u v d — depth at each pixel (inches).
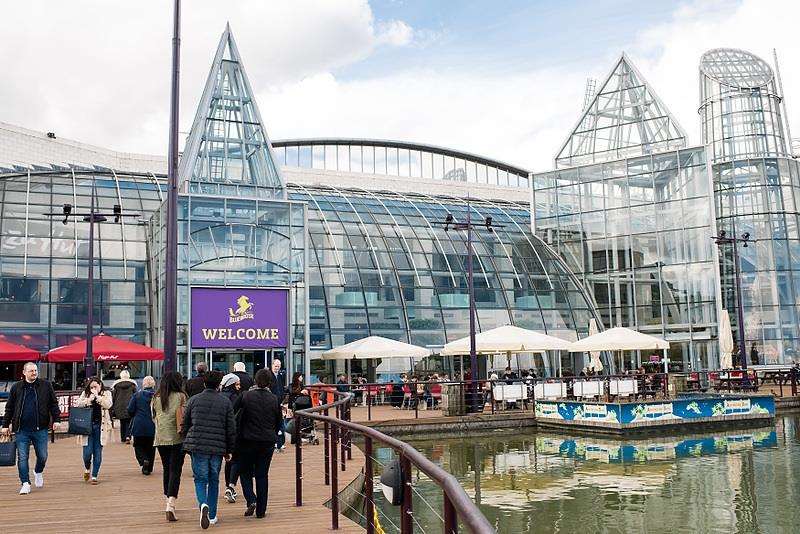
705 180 1915.6
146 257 1584.6
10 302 1441.9
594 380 1338.6
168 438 481.1
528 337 1389.0
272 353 1384.1
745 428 1213.1
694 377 1674.5
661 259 1964.8
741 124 2347.4
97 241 1565.0
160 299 1430.9
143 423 657.0
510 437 1156.5
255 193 1524.4
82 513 496.4
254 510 488.1
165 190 1771.7
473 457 953.5
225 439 450.6
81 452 863.7
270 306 1371.8
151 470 673.0
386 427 1160.2
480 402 1395.2
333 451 450.6
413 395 1451.8
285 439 914.1
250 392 483.2
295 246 1429.6
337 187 2151.8
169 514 468.4
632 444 1048.2
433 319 1768.0
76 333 1473.9
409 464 291.9
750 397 1249.4
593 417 1167.0
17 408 581.3
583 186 2112.5
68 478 655.1
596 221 2078.0
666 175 1985.7
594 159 2144.4
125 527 452.1
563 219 2132.1
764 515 614.5
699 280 1899.6
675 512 631.8
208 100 1550.2
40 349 1432.1
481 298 1862.7
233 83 1585.9
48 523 464.4
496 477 807.7
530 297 1951.3
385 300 1733.5
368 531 382.9
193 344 1311.5
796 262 2138.3
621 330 1423.5
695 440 1080.2
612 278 2032.5
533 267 2020.2
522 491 729.6
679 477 785.6
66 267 1512.1
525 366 1797.5
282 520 471.8
